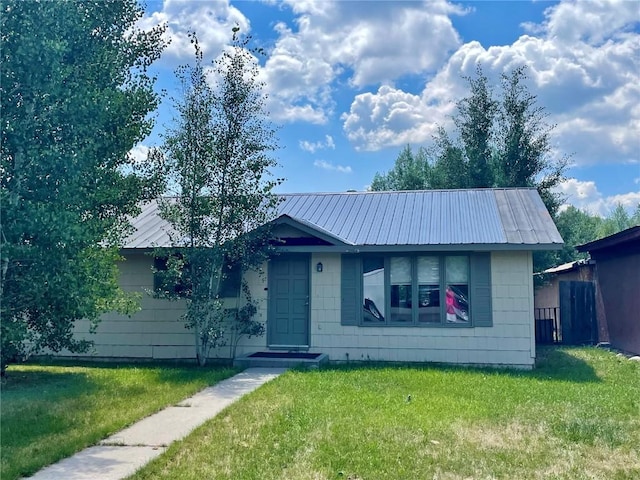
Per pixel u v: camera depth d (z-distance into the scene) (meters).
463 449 5.72
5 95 7.94
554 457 5.53
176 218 11.63
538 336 16.61
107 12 10.30
